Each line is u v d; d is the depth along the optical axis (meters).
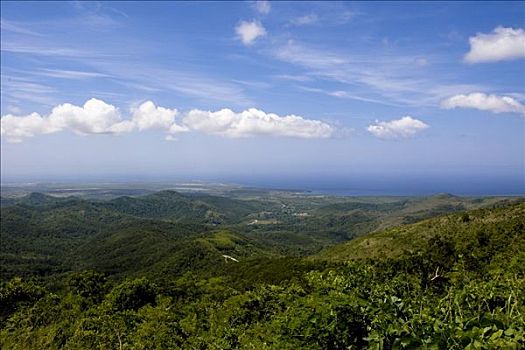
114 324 20.73
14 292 28.67
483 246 20.33
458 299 5.43
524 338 3.88
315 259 62.75
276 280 45.09
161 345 17.69
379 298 5.68
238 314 16.81
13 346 22.55
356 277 6.92
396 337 4.50
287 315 6.51
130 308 26.45
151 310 22.41
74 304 27.25
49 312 26.06
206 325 18.59
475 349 3.78
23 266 108.31
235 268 70.50
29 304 28.19
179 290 29.88
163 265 96.31
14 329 24.59
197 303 24.72
